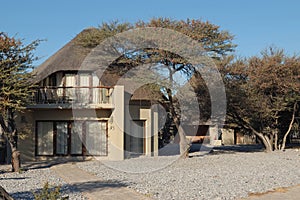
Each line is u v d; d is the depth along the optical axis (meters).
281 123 32.25
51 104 23.88
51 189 13.80
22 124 23.84
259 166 20.58
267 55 29.14
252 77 28.17
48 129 24.94
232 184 14.65
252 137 46.62
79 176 17.34
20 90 18.02
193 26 23.69
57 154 24.80
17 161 18.92
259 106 28.97
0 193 9.33
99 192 13.27
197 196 12.39
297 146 36.47
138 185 14.56
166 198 12.12
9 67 18.33
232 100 28.08
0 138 24.27
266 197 12.41
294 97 28.81
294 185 14.66
